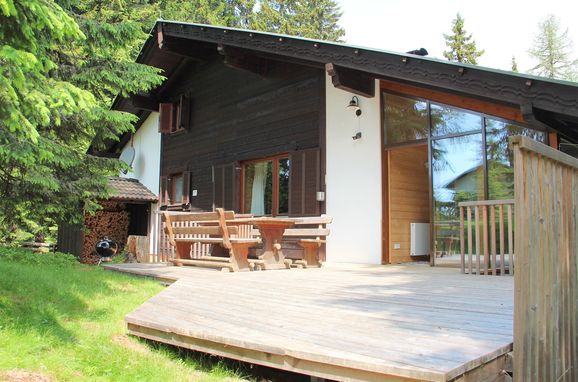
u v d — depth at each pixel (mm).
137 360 3041
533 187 2311
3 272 5043
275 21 31000
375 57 6656
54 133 6250
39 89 3699
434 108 7172
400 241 8086
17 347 2812
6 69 3217
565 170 2760
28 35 3516
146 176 13961
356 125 8180
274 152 9602
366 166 8000
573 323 2787
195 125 11953
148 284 5832
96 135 6660
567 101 5016
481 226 6492
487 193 6504
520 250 2178
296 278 5527
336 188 8422
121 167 7164
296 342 2582
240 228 8695
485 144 6582
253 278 5547
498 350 2320
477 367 2160
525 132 6285
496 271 5949
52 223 7414
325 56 7297
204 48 11141
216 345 2896
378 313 3266
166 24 10109
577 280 2873
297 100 9234
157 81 7027
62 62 6496
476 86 5680
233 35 8672
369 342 2514
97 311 4184
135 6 17688
